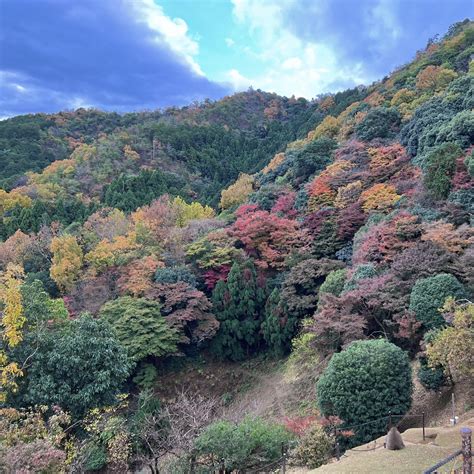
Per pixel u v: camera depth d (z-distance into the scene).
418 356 17.11
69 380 17.64
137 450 17.48
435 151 27.20
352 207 31.05
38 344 17.70
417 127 34.72
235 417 21.47
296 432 14.73
